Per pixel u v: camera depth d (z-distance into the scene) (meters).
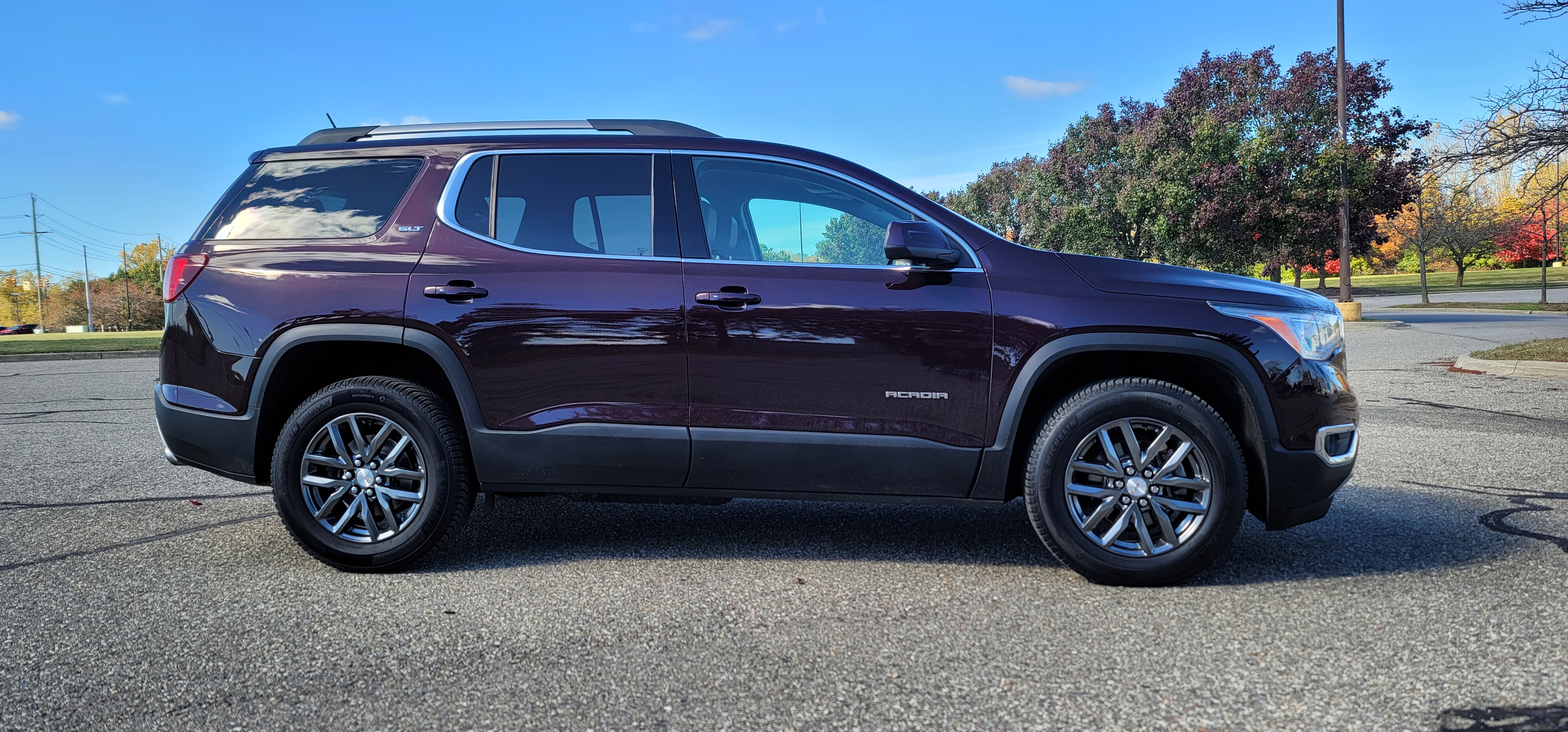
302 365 3.75
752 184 3.70
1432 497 4.73
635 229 3.66
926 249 3.33
